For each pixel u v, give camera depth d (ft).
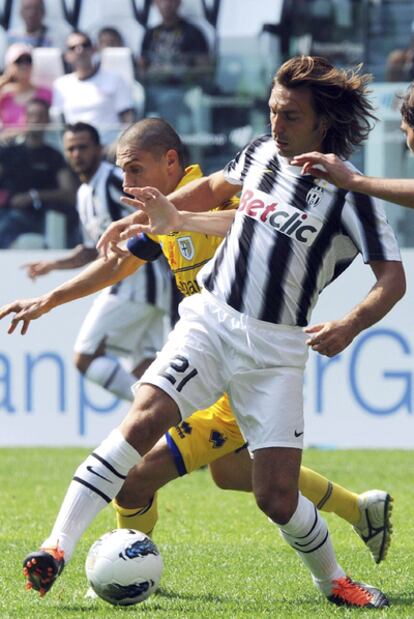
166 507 83.97
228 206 52.85
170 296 110.32
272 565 60.08
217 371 48.14
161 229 48.34
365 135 48.65
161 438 52.75
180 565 60.03
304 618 45.34
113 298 108.99
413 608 48.03
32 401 120.47
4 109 132.57
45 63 132.98
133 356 110.42
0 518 77.77
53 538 46.55
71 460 110.63
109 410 119.34
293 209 47.50
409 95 46.52
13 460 110.73
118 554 47.88
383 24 131.44
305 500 48.47
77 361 110.52
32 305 53.47
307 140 47.37
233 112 126.62
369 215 46.65
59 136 121.08
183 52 132.67
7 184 121.60
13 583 54.54
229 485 57.52
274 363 47.34
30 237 121.80
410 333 115.75
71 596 51.13
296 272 47.37
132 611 47.26
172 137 53.06
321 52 131.85
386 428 116.57
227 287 48.11
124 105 130.82
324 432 117.39
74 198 121.08
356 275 116.16
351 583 49.37
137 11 139.33
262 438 47.34
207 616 45.70
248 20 132.87
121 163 52.85
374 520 57.36
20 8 144.05
